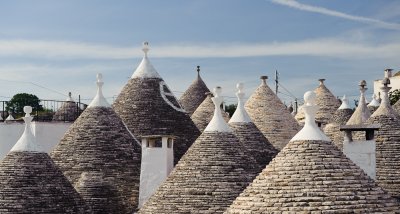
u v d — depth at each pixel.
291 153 19.38
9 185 29.62
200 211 26.94
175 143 36.12
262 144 36.22
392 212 18.16
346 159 19.28
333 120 47.09
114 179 33.78
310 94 19.89
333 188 18.41
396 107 43.56
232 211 19.17
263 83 44.09
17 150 30.78
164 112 37.12
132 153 34.78
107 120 35.41
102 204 32.97
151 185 32.06
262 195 18.83
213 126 29.36
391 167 28.06
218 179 27.70
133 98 37.56
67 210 30.19
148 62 38.69
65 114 49.41
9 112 56.41
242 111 37.03
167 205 27.48
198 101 51.25
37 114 50.69
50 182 30.36
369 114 39.81
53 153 34.94
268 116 42.69
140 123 36.69
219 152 28.52
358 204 18.12
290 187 18.59
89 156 34.25
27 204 29.33
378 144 28.86
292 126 42.75
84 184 33.31
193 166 28.19
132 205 33.53
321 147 19.34
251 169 28.58
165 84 38.34
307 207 18.09
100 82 36.06
